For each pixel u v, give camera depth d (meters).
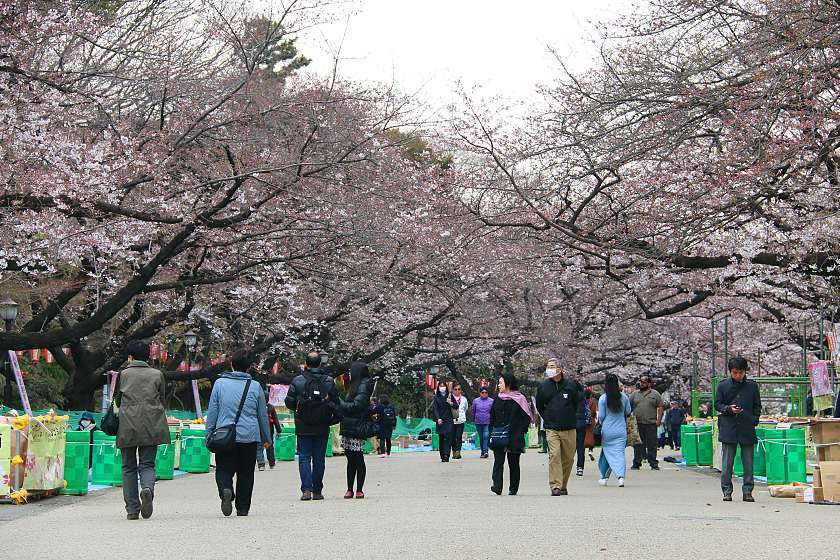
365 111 28.48
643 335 46.72
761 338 42.53
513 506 14.58
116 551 9.52
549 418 17.19
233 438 13.02
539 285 40.72
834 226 20.53
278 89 28.09
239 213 26.41
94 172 21.27
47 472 16.22
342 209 29.72
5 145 20.12
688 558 8.77
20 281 26.20
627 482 21.33
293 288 32.22
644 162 23.58
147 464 12.99
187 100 25.53
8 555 9.29
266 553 9.30
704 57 19.48
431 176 32.47
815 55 18.33
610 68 21.62
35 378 37.72
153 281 30.30
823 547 9.55
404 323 41.53
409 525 11.72
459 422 32.97
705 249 23.80
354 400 16.36
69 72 21.05
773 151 17.98
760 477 21.55
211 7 25.61
